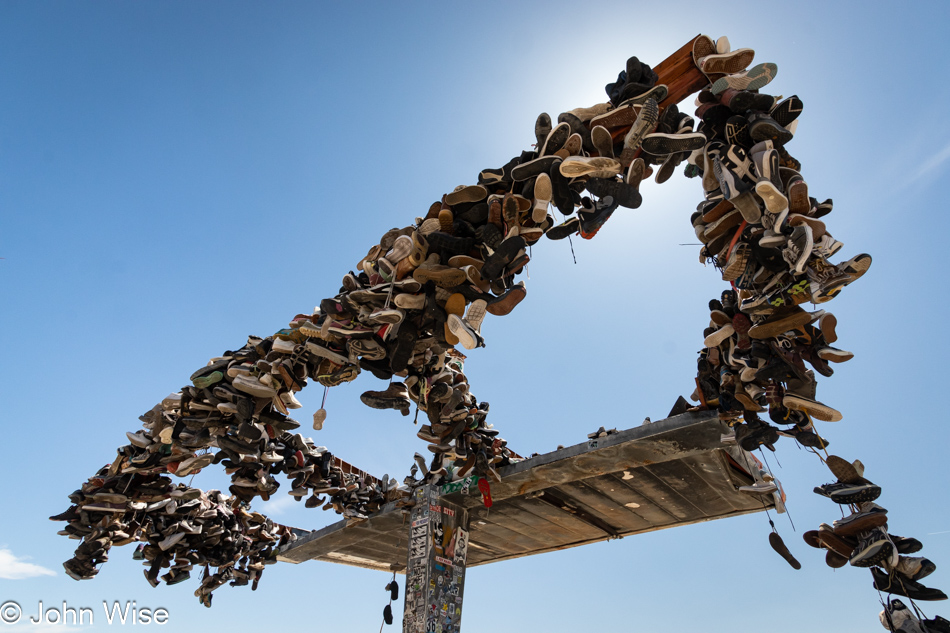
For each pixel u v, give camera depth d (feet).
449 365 25.07
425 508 31.42
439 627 29.76
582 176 14.73
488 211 15.40
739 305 17.20
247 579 37.70
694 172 17.16
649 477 28.22
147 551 32.73
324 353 17.81
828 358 15.23
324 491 30.42
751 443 19.20
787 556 17.61
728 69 14.60
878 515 14.58
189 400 21.02
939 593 14.21
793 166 14.51
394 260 16.31
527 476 28.32
